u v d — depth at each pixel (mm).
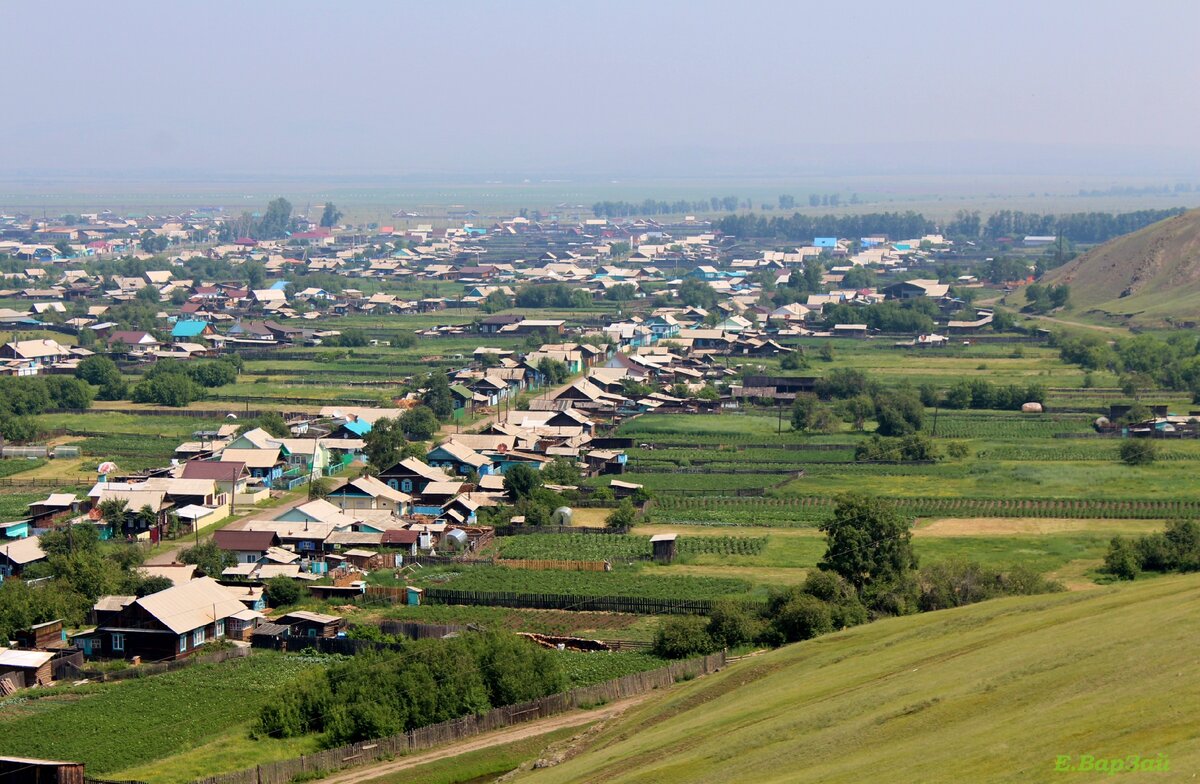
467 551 152375
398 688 99312
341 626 122250
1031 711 70500
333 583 137875
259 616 123562
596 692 104812
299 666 112625
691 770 77438
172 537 157000
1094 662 75688
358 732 95938
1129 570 134125
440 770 91312
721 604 119250
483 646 105500
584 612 130125
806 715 81750
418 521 161500
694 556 149250
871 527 126250
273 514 168250
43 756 92750
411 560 149750
